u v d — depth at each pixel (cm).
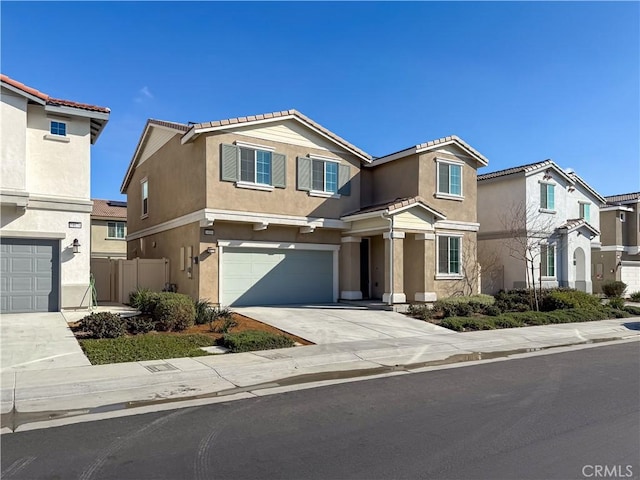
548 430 604
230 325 1345
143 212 2305
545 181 2517
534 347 1304
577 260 2748
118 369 909
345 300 1966
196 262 1692
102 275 1958
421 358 1123
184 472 484
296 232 1897
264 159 1770
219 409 704
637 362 1083
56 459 518
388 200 2120
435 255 2002
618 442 561
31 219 1501
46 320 1371
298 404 729
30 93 1442
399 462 505
